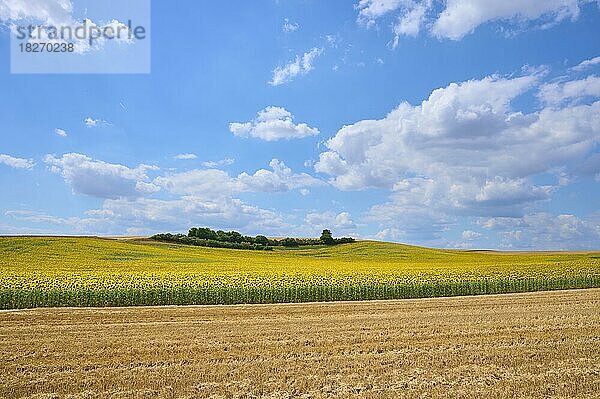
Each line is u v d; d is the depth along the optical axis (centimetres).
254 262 4759
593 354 1464
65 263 4069
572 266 4156
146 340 1719
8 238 5275
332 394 1141
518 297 2981
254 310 2491
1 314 2312
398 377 1261
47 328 1958
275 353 1515
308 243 7700
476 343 1628
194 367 1360
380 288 3095
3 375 1289
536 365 1355
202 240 6738
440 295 3228
